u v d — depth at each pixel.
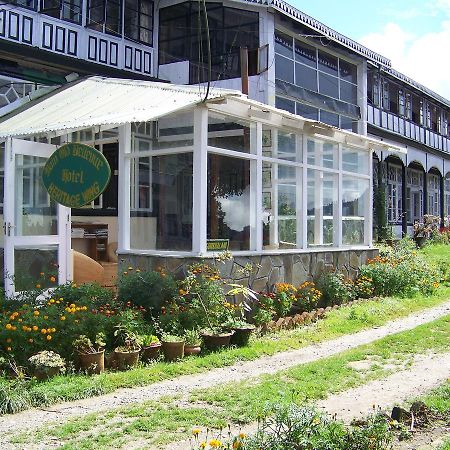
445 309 12.72
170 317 8.40
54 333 7.01
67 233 10.38
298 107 19.80
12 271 9.48
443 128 34.38
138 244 10.23
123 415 5.61
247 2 17.52
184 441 4.94
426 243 25.27
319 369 7.41
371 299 12.96
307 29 19.25
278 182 11.40
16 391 5.98
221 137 9.91
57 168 7.62
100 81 12.31
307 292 11.29
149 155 10.06
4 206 9.51
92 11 16.56
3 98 14.03
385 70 25.06
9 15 14.27
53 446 4.85
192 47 18.50
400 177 31.05
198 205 9.42
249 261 10.41
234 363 7.89
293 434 4.30
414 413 5.59
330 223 13.26
